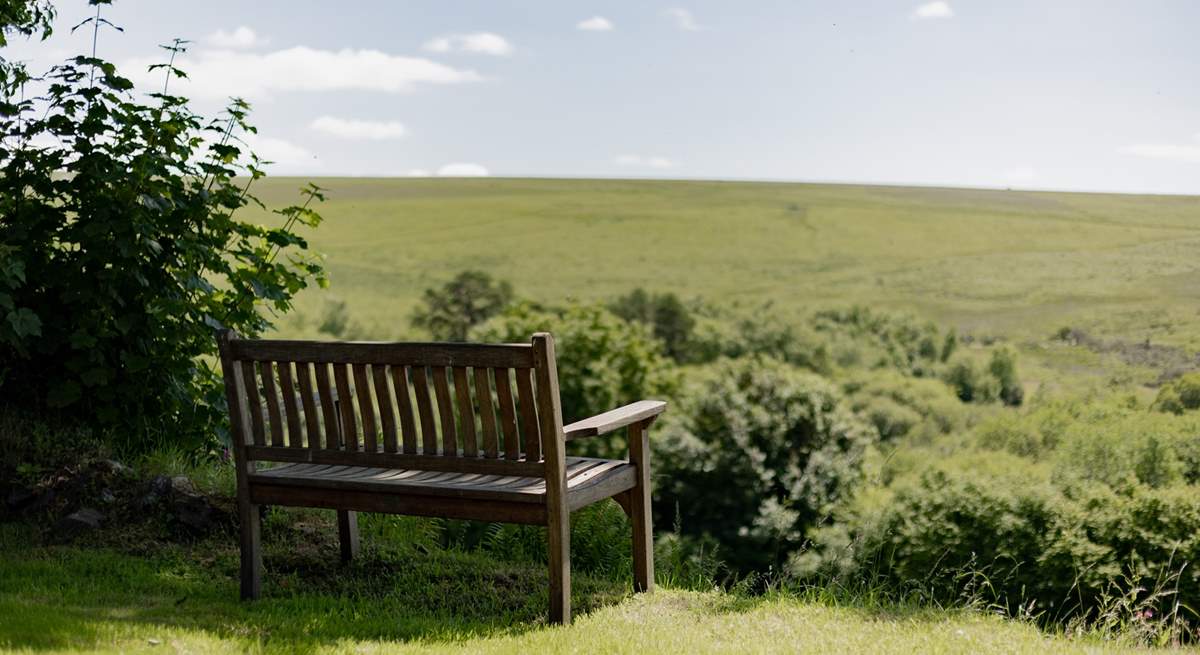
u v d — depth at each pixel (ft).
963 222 261.24
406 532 18.80
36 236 19.19
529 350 12.25
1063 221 254.06
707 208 287.69
